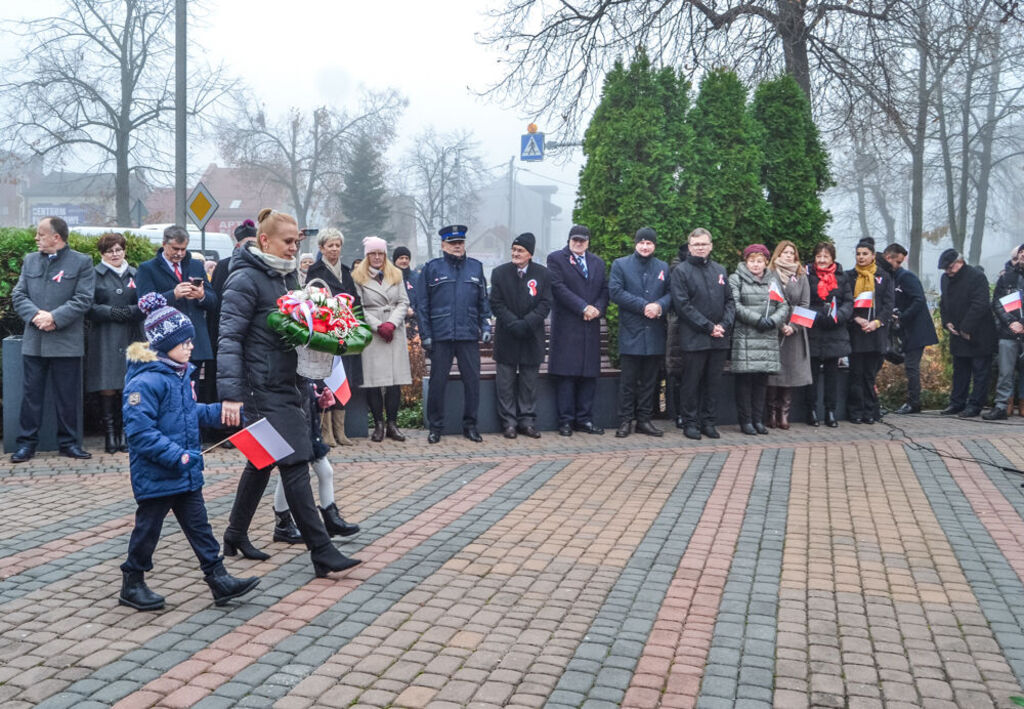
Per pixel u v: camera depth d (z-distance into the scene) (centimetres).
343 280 943
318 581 556
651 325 1006
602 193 1118
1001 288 1177
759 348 1025
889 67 1745
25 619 491
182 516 507
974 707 407
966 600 541
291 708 396
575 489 788
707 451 945
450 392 1037
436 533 659
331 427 976
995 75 3306
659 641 473
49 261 878
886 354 1156
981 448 967
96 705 394
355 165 6028
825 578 576
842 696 416
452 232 984
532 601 528
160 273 908
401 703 402
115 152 3884
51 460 880
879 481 826
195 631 477
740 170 1145
